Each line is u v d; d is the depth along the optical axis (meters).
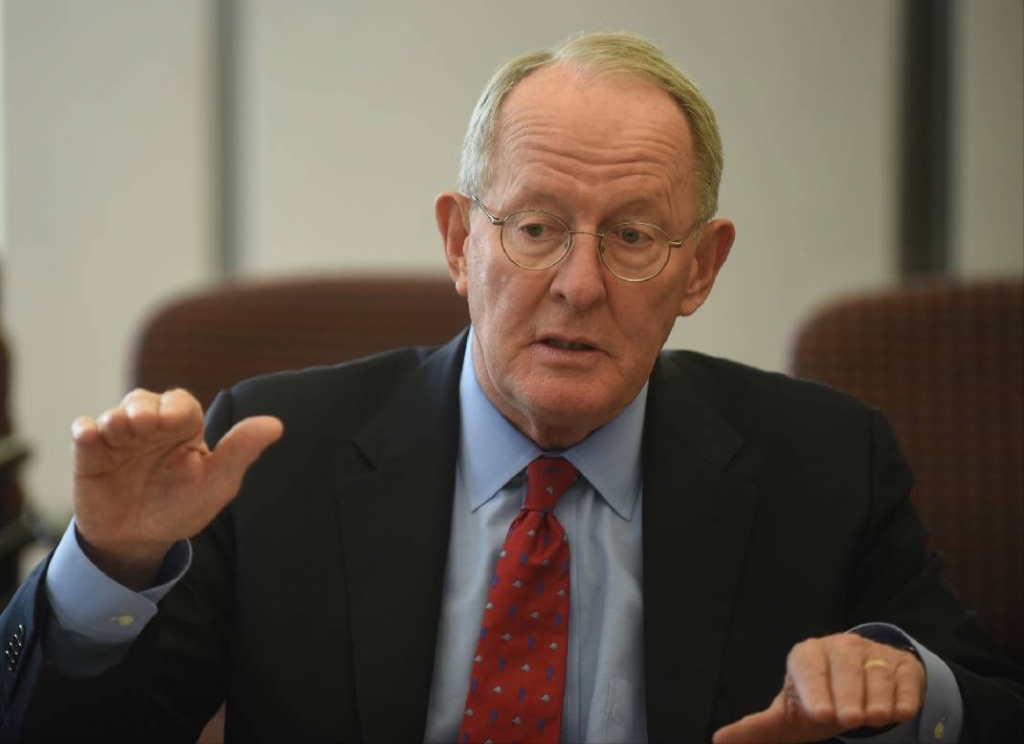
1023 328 6.97
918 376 7.02
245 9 13.69
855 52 13.48
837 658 4.30
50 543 7.04
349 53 13.67
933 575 5.47
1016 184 13.55
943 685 4.65
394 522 5.12
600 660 4.97
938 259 13.62
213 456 4.11
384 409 5.47
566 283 4.67
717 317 13.70
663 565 5.10
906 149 13.55
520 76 4.92
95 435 3.90
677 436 5.40
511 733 4.73
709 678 4.95
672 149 4.85
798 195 13.58
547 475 5.16
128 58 13.79
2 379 7.01
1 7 13.68
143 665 4.30
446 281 7.35
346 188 13.80
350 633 4.95
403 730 4.77
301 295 7.28
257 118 13.80
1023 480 6.89
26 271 13.97
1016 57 13.45
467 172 5.04
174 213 13.93
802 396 5.79
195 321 7.17
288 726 4.83
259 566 5.04
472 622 4.98
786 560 5.27
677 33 13.43
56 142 13.86
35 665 4.21
